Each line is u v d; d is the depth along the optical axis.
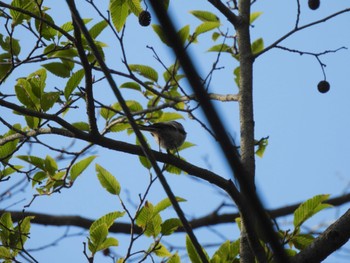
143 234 9.97
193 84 3.96
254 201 4.25
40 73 10.91
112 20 10.76
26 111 9.57
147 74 13.40
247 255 9.20
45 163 11.02
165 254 9.88
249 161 10.30
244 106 11.14
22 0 10.88
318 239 8.62
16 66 10.66
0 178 11.16
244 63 11.84
